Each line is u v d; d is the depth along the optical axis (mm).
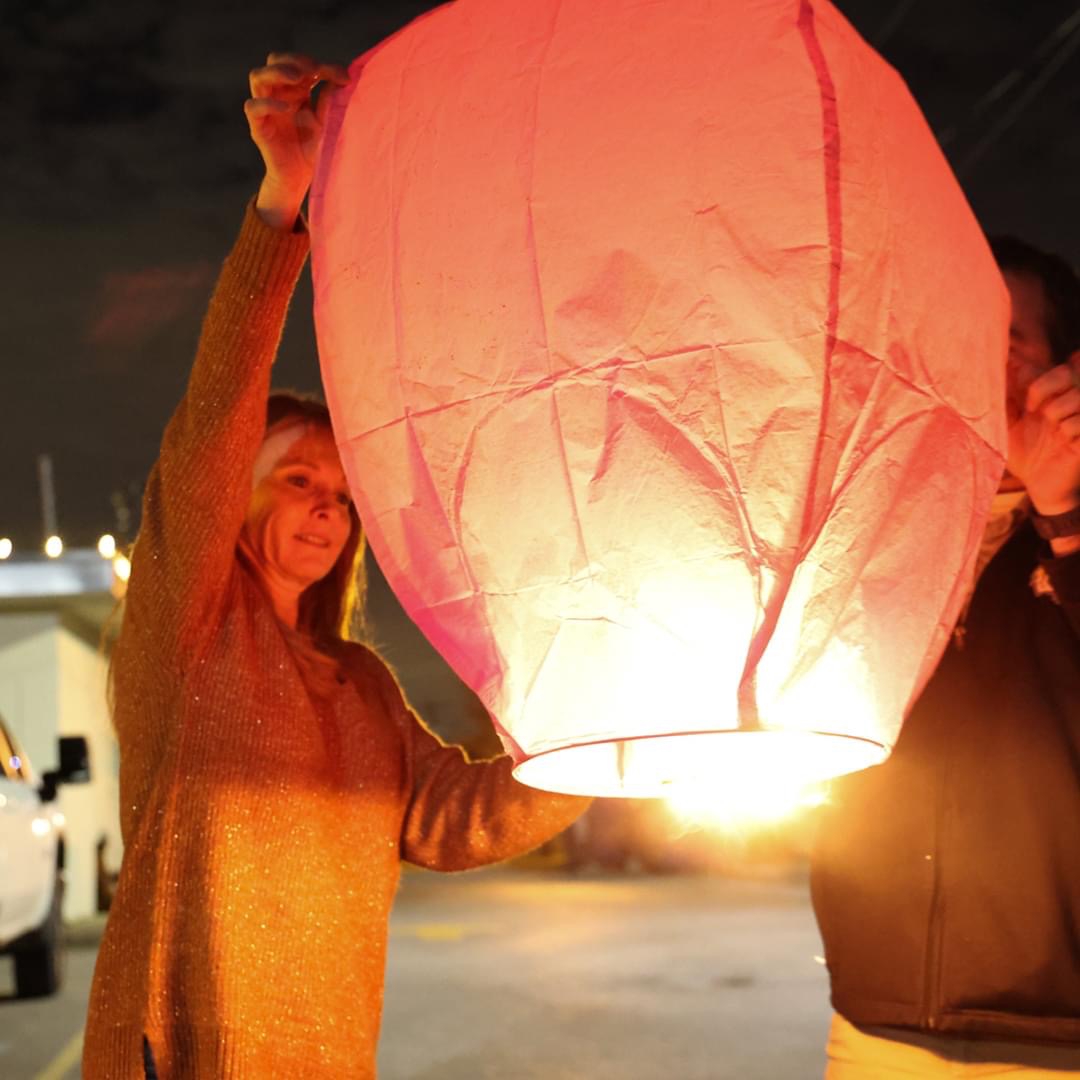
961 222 1997
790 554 1777
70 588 15789
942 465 1899
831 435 1778
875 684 1877
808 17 1791
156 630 2445
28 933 9039
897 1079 2424
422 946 11430
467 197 1876
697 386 1771
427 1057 6441
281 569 2717
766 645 1783
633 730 1817
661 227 1777
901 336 1833
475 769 2764
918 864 2414
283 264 2264
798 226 1769
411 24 2082
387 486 1985
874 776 2469
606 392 1791
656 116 1798
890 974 2428
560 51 1866
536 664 1869
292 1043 2340
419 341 1912
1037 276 2494
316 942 2410
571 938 11930
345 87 2113
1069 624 2410
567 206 1808
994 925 2357
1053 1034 2322
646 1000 8109
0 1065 6609
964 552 1970
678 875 24797
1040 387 2256
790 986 8664
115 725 2543
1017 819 2361
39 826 9062
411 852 2746
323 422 2766
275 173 2203
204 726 2432
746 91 1790
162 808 2402
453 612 1957
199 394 2320
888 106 1929
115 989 2355
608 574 1807
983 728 2406
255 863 2389
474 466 1880
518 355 1829
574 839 26969
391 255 1948
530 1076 6008
